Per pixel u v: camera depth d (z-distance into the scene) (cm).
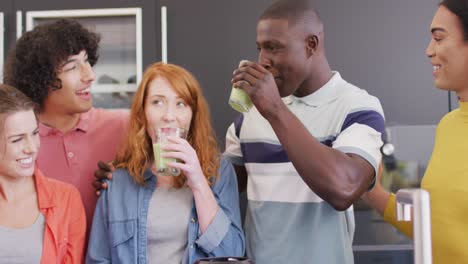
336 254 179
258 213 186
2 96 176
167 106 185
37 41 194
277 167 184
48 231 180
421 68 283
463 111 171
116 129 211
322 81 183
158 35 285
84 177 204
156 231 178
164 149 173
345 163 163
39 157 202
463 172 163
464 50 161
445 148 173
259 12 283
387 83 283
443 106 282
